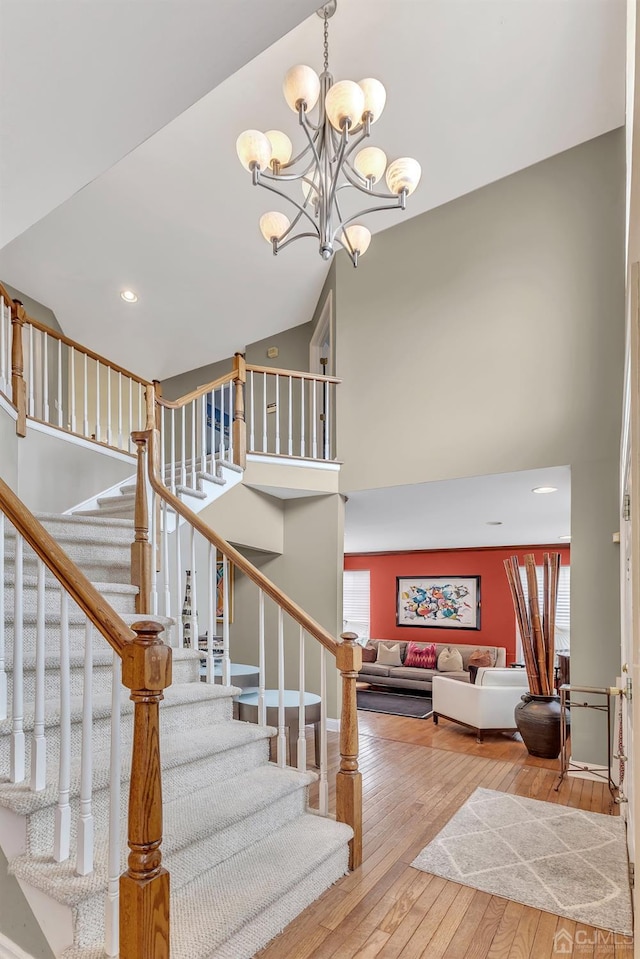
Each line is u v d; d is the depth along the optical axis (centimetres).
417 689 814
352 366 520
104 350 685
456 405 460
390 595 1009
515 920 209
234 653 570
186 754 218
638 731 113
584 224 419
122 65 136
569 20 326
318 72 361
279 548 539
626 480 255
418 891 228
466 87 372
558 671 711
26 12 120
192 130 406
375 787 359
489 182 461
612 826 296
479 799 337
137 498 312
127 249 531
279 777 242
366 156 284
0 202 189
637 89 112
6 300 400
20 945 164
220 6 121
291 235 516
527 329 435
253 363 698
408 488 493
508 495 518
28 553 265
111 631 151
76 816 175
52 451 438
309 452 626
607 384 399
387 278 508
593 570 392
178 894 181
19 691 177
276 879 192
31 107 148
